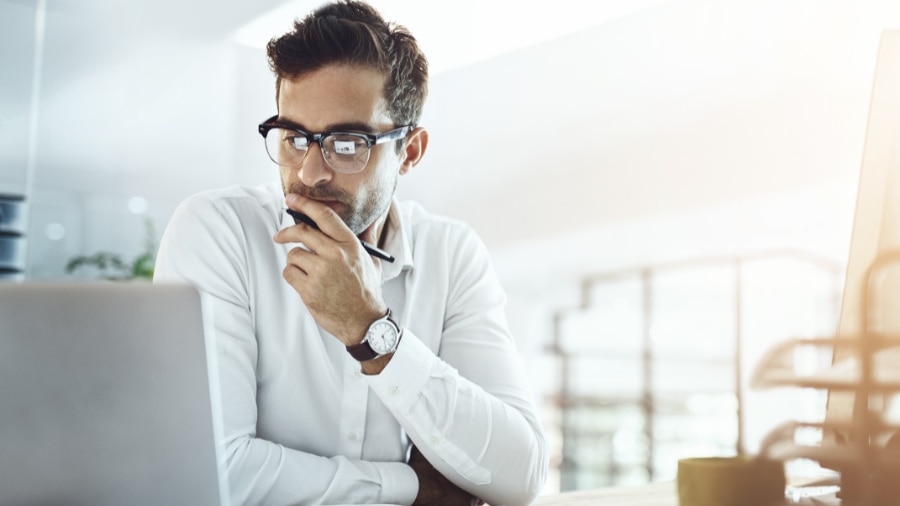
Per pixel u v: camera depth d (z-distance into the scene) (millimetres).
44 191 6367
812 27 4855
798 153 4969
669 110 5551
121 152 6562
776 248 4902
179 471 682
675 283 5441
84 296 661
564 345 5848
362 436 1257
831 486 976
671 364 5254
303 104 1150
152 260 6594
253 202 1316
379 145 1187
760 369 1048
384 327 1091
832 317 4668
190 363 693
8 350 634
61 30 6320
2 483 624
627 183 5777
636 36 5621
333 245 1062
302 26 1179
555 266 6133
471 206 6465
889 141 883
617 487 1199
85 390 653
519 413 1225
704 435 4961
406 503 1143
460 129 6379
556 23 5762
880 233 880
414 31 5879
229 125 6641
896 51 888
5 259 6215
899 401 847
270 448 1108
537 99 6109
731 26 5195
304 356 1265
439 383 1136
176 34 6477
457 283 1404
